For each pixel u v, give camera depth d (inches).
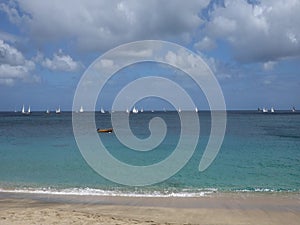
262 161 980.6
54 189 609.0
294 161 980.6
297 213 439.8
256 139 1605.6
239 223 396.8
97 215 409.7
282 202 501.0
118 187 632.4
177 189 615.2
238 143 1440.7
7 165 899.4
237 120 3885.3
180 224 384.2
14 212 418.0
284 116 5305.1
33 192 574.9
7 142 1494.8
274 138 1659.7
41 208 453.1
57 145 1364.4
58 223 370.3
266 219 414.0
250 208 464.4
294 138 1668.3
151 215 423.2
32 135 1859.0
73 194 557.0
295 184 671.1
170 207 467.2
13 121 3764.8
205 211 446.0
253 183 681.0
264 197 538.6
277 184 671.8
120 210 447.2
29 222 372.5
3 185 650.2
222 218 414.9
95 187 633.6
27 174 775.7
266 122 3398.1
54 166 884.6
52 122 3454.7
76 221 378.9
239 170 839.1
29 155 1091.9
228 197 538.3
